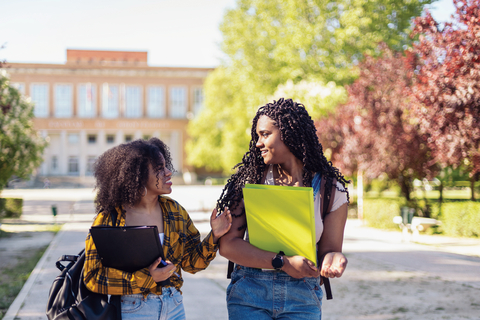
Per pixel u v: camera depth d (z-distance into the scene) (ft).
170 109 203.41
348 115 56.75
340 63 75.51
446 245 35.09
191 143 167.32
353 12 71.51
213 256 7.52
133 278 6.70
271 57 85.25
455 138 34.86
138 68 199.93
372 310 17.75
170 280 7.40
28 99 58.80
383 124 48.14
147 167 7.26
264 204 6.47
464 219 39.91
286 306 6.92
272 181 7.25
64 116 195.21
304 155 6.85
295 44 74.49
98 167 7.36
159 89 202.80
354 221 53.72
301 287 6.95
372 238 39.47
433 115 36.06
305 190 6.11
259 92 84.28
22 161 53.31
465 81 33.68
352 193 81.35
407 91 39.93
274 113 6.90
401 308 17.99
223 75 149.79
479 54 33.22
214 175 203.92
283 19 82.33
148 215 7.49
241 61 89.40
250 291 7.04
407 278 23.36
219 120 152.97
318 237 6.92
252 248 6.82
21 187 164.96
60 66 194.49
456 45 35.14
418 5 74.84
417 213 49.55
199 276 24.30
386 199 50.52
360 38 74.49
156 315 7.13
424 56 38.06
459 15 35.01
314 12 76.28
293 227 6.40
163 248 7.36
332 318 16.76
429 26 37.50
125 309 7.00
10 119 50.98
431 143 38.42
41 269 26.03
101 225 7.16
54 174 196.65
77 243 37.01
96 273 6.82
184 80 203.82
